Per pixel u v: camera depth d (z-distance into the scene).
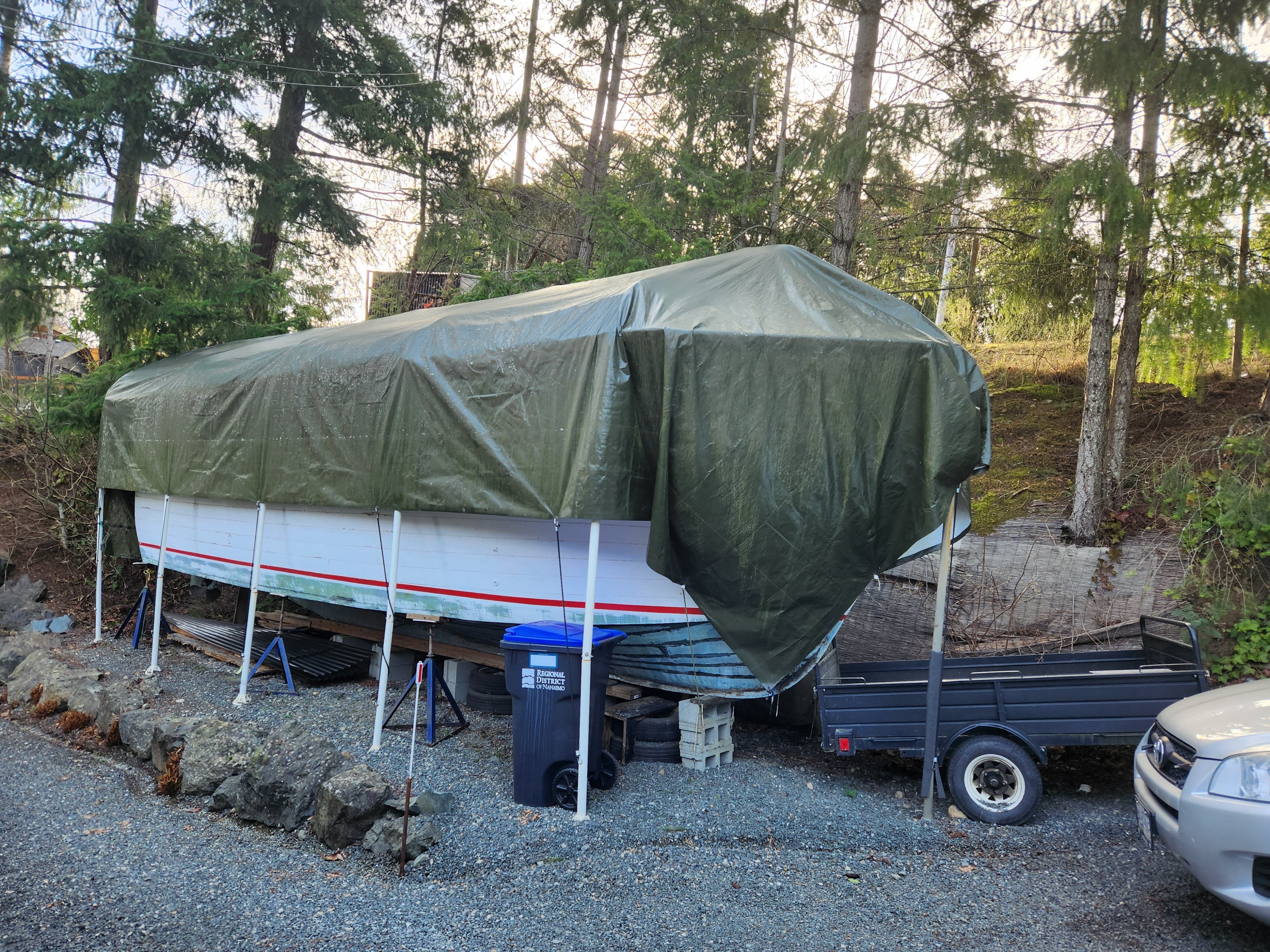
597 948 3.60
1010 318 10.87
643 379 5.26
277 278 13.12
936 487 5.07
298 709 7.50
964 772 5.10
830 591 5.33
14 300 11.89
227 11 13.19
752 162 15.78
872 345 5.20
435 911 3.93
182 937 3.67
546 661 5.20
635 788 5.55
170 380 9.58
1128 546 8.35
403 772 5.82
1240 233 8.59
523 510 5.55
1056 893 4.12
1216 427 9.78
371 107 14.02
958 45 9.00
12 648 8.76
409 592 7.18
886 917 3.88
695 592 5.44
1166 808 3.84
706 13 13.30
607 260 12.58
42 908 3.92
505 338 5.92
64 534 12.29
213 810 5.24
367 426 6.78
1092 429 8.70
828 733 5.36
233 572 8.99
